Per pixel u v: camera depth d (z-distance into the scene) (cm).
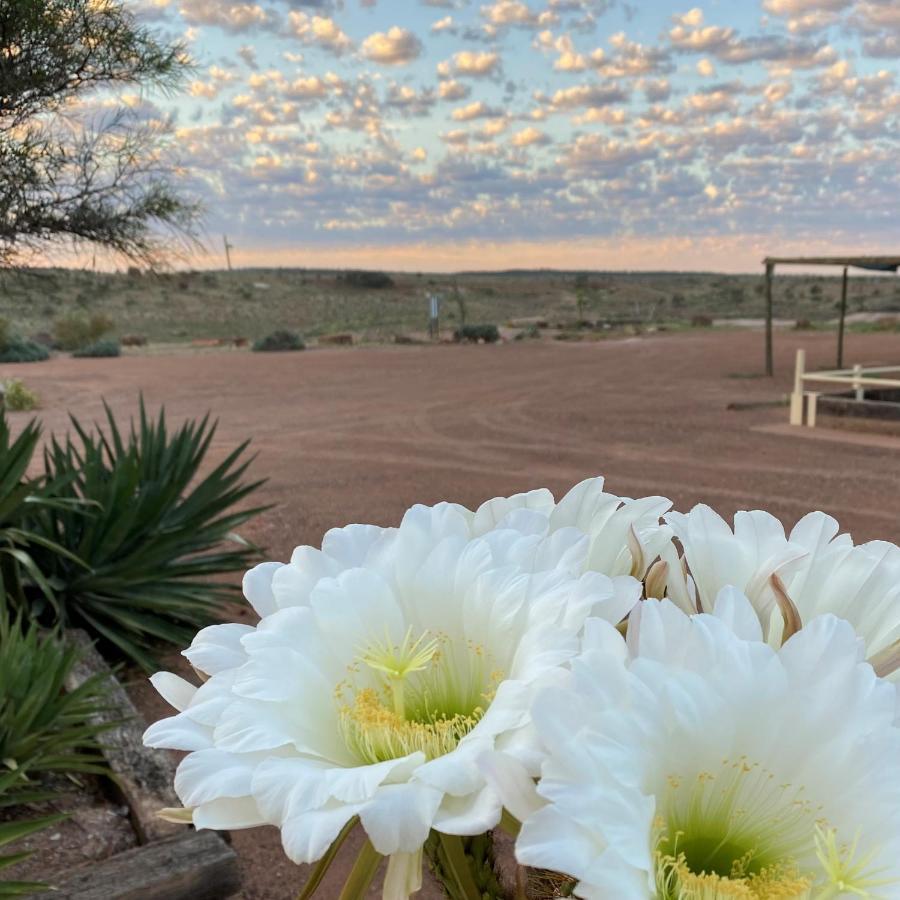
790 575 85
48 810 376
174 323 7362
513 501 100
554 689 61
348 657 85
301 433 1655
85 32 686
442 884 81
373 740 76
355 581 87
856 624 84
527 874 83
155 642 598
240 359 3612
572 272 18650
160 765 385
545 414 1848
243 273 12850
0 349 3688
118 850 343
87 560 564
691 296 11962
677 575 84
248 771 72
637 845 57
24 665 385
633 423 1702
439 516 94
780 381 2425
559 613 76
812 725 65
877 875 59
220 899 312
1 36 656
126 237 746
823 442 1459
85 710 391
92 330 4659
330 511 1032
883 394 1798
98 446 621
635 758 61
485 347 4147
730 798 65
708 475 1211
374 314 8931
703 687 64
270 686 78
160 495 584
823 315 8312
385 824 64
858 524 949
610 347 3994
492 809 64
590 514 96
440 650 85
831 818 64
